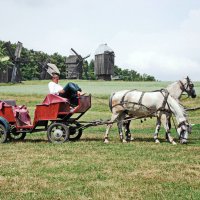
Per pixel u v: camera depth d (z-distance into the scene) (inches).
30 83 4030.5
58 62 7180.1
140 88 2556.6
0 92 2463.1
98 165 434.3
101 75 4387.3
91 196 316.8
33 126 644.7
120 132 658.8
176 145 597.0
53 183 360.2
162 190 331.0
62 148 565.9
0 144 622.5
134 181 362.9
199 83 3021.7
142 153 514.3
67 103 630.5
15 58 4288.9
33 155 507.5
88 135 788.0
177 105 621.3
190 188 337.1
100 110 1672.0
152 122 1184.2
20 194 324.5
